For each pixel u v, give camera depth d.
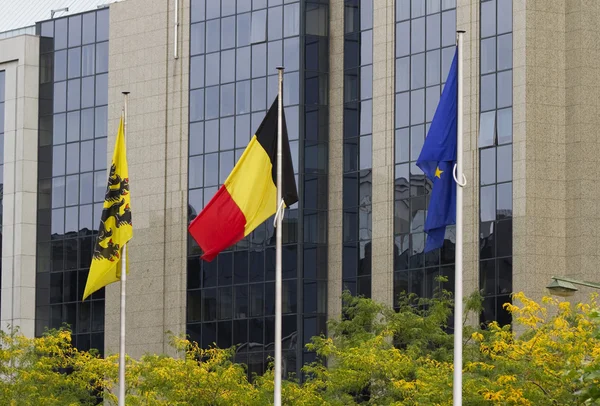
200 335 116.75
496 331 76.50
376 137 109.31
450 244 102.69
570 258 99.06
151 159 122.00
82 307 127.00
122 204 67.19
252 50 115.88
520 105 99.44
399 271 106.62
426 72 106.19
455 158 58.00
